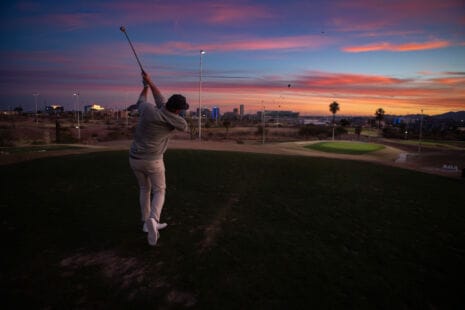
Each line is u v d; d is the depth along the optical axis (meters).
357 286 2.58
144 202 3.49
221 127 96.19
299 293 2.44
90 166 8.23
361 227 4.04
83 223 3.87
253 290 2.47
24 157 9.92
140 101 3.45
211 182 6.58
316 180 7.24
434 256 3.21
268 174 7.77
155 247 3.23
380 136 104.81
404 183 7.41
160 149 3.18
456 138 98.25
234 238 3.52
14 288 2.42
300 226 4.00
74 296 2.34
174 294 2.40
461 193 6.46
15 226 3.73
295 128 113.00
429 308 2.32
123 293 2.40
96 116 131.00
